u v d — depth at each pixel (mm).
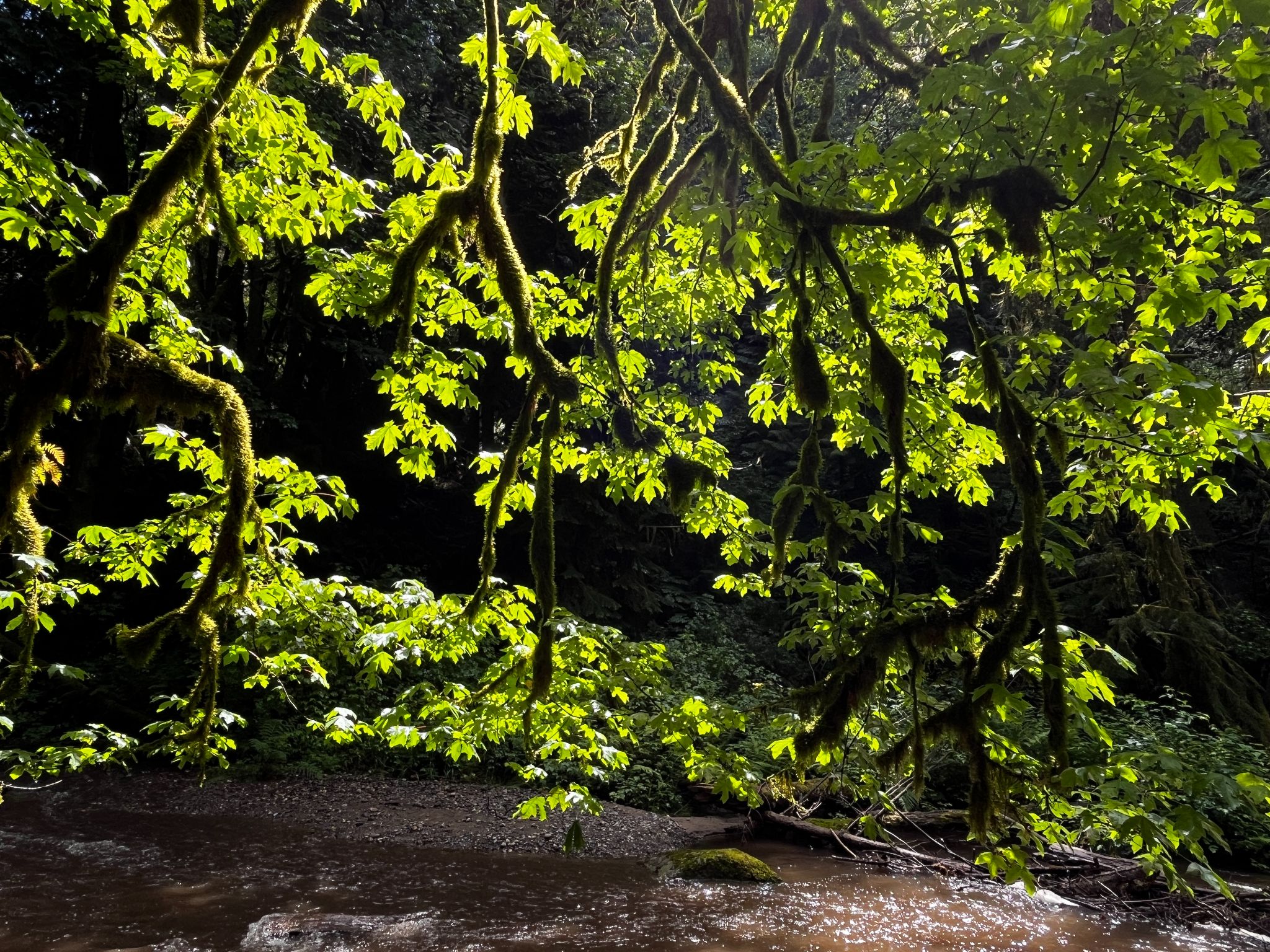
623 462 3928
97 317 1360
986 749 2398
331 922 5332
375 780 9570
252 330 13367
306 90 8711
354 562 13320
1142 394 2393
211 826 7680
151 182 1442
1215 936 5902
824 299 3098
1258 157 1840
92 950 4727
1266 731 9531
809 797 8875
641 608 13945
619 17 13242
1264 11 1720
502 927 5508
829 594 2871
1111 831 2160
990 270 3354
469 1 11984
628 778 9781
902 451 2375
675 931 5555
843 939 5555
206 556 3137
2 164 2764
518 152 12922
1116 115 1931
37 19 10133
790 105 3535
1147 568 10602
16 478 1325
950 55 3393
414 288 1798
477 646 3264
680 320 4285
